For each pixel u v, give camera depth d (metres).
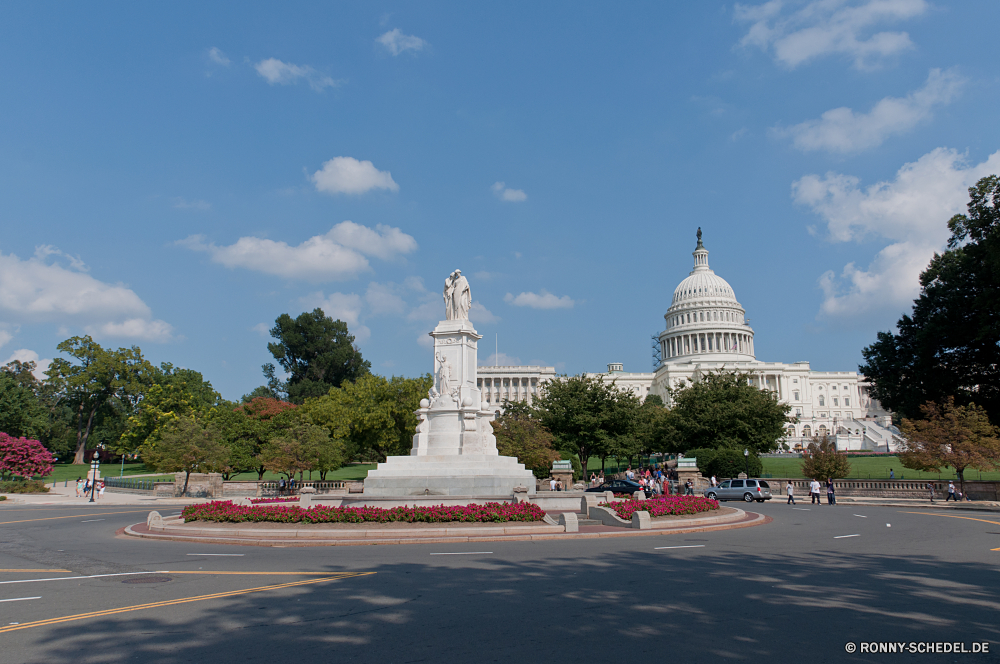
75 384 99.94
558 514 28.86
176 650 9.24
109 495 57.94
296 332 117.19
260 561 17.77
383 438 66.56
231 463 69.75
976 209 55.75
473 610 11.59
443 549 20.28
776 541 22.23
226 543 22.31
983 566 16.31
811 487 47.09
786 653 8.95
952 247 59.19
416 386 67.62
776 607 11.70
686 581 14.34
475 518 25.34
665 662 8.58
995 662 8.57
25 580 14.95
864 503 46.56
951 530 25.88
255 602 12.32
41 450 64.38
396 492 32.66
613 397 74.31
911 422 50.59
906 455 50.00
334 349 117.31
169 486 56.53
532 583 14.17
